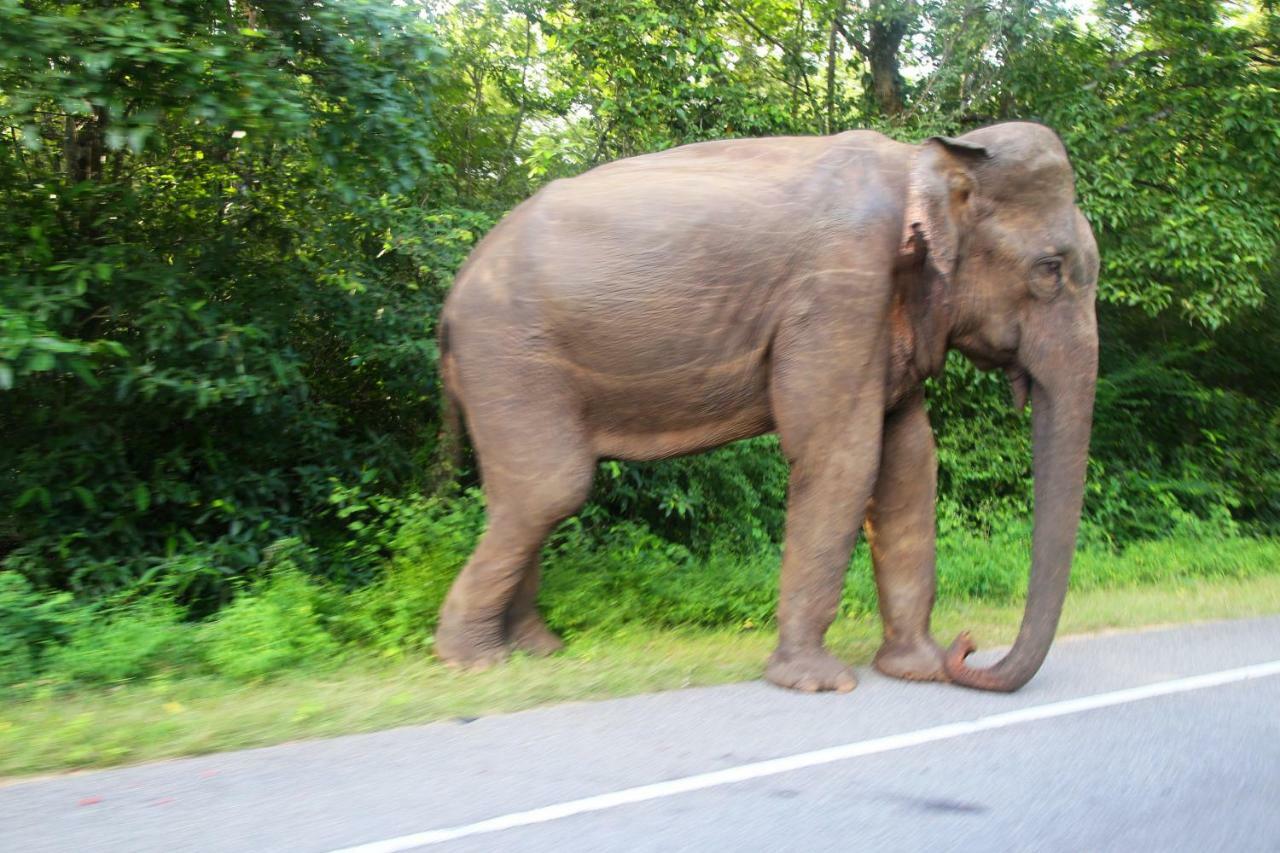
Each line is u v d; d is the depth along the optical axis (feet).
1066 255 17.74
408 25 23.84
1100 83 38.73
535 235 18.48
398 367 28.71
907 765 13.79
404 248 27.53
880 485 19.42
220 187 27.35
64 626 19.31
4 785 12.53
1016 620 24.82
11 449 23.90
